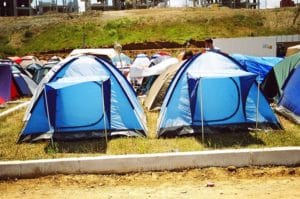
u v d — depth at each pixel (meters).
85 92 10.40
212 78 9.85
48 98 10.28
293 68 12.73
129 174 7.77
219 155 7.90
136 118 10.52
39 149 9.38
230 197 6.41
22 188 7.29
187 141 9.62
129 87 11.50
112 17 57.72
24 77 20.19
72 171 7.83
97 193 6.88
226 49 31.52
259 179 7.31
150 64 22.50
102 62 11.02
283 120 11.82
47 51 51.28
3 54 51.19
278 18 56.16
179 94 10.45
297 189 6.68
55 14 61.56
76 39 52.97
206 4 71.81
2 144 9.95
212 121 10.48
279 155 7.95
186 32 52.44
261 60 16.64
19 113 14.73
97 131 10.34
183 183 7.23
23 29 56.38
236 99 10.61
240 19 55.94
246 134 10.13
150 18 56.12
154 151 8.76
